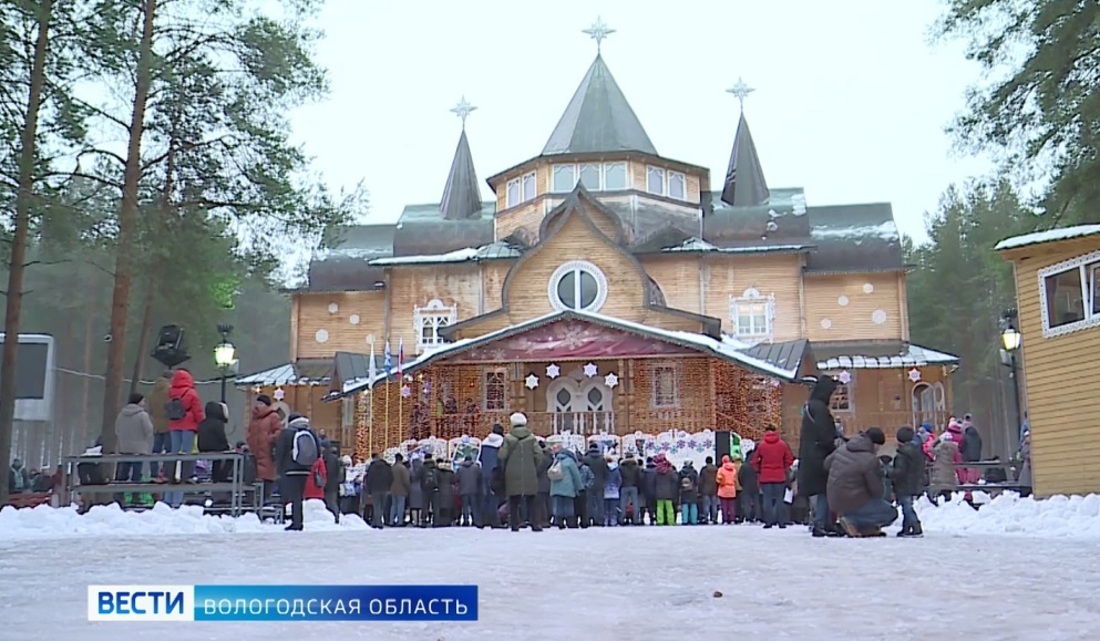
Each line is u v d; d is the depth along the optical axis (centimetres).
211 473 2255
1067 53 2809
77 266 6881
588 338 3734
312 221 3003
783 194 5547
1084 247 2295
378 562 1230
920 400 4959
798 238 5094
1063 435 2325
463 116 6034
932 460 2767
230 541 1598
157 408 2488
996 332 7556
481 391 3912
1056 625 735
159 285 3425
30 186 2561
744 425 3691
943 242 7894
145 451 2189
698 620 777
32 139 2564
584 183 4978
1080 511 1945
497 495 2358
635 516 2766
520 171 5116
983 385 7819
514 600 883
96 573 1098
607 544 1559
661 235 4938
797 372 3759
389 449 3703
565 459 2272
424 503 2661
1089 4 2750
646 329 3675
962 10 3000
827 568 1148
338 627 744
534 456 2059
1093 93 2783
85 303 6962
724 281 4978
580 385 4081
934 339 7875
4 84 2628
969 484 2731
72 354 7262
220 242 3159
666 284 4900
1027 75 2912
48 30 2633
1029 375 2425
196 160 2977
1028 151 3014
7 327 2647
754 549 1433
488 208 6022
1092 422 2258
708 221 5203
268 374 5206
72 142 2767
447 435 3822
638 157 4981
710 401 3691
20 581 1023
